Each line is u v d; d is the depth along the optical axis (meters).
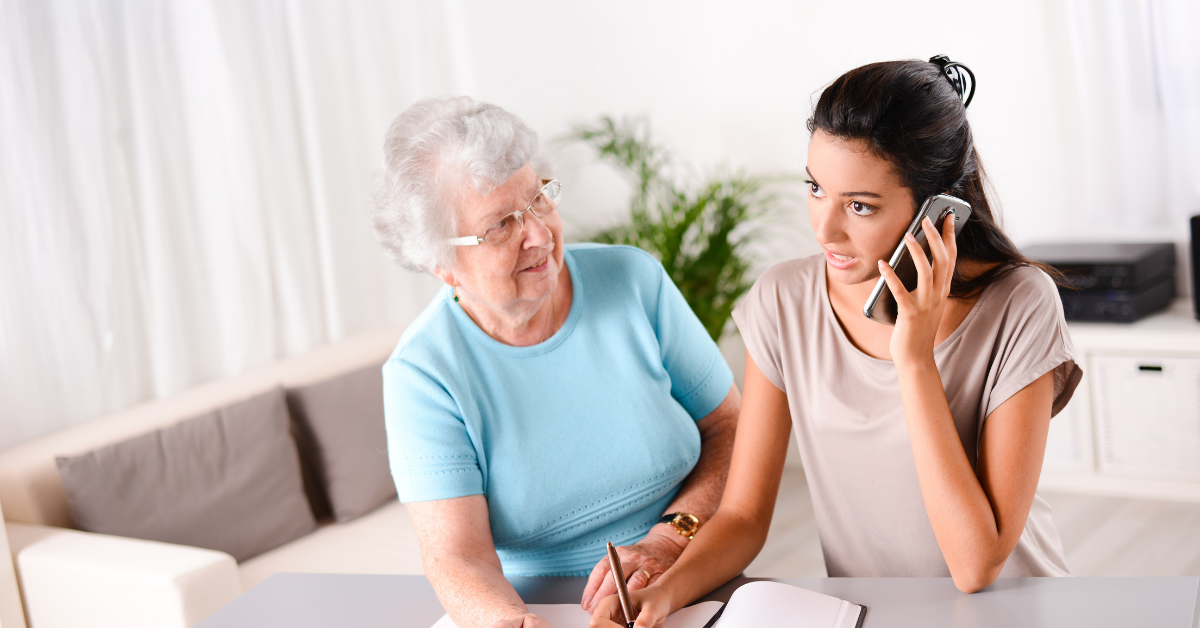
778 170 3.61
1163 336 2.71
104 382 2.74
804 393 1.26
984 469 1.09
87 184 2.69
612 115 3.89
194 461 2.48
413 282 3.70
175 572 1.93
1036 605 1.01
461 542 1.24
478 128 1.20
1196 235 2.70
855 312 1.22
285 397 2.79
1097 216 3.09
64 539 2.17
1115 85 2.99
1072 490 2.96
